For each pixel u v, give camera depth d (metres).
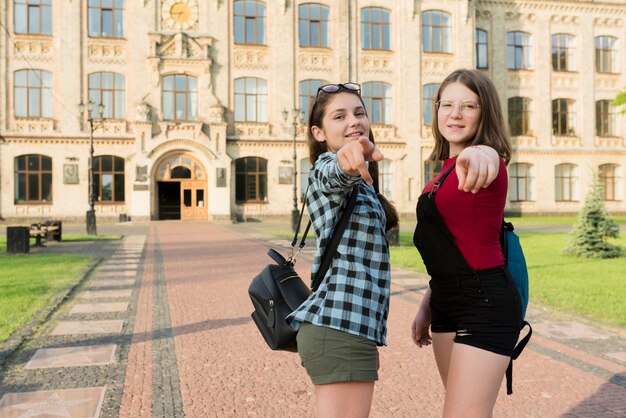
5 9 36.03
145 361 5.82
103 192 37.06
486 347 2.26
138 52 37.59
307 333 2.35
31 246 19.72
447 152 2.80
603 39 46.12
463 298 2.34
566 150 44.69
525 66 44.69
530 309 8.24
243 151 39.00
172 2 38.28
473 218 2.30
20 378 5.23
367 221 2.41
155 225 34.06
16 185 35.88
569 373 5.31
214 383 5.12
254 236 24.55
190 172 38.09
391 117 41.34
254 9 39.72
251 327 7.36
